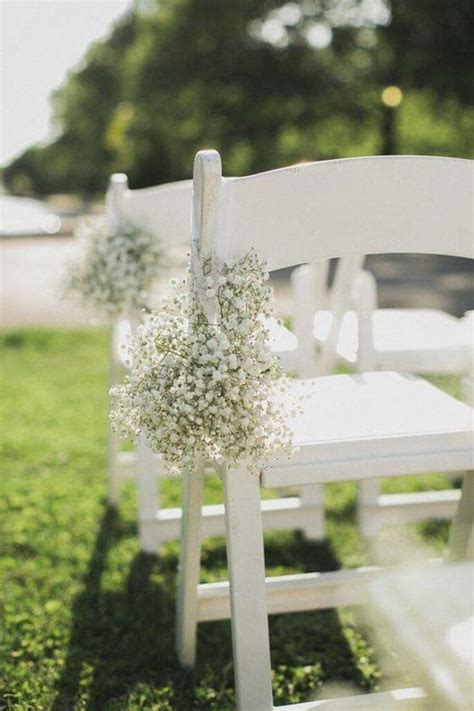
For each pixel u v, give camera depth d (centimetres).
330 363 290
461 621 105
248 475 156
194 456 150
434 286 949
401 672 226
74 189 4362
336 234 150
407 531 313
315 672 227
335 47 1895
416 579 116
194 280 154
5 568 288
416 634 105
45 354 682
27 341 723
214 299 151
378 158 148
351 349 272
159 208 291
